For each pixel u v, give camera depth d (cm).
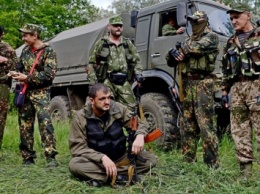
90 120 348
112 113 352
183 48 385
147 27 575
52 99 805
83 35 723
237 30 358
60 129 625
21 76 411
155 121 532
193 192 325
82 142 347
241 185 341
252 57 346
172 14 550
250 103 350
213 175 357
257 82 347
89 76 448
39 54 422
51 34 1647
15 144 533
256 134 353
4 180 357
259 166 409
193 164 393
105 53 448
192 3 528
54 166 407
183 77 400
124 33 661
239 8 352
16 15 1519
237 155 366
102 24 710
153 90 572
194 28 381
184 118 405
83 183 334
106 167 331
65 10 1673
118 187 331
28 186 337
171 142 519
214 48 378
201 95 386
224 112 527
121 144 353
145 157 364
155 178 350
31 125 434
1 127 458
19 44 1543
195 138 407
